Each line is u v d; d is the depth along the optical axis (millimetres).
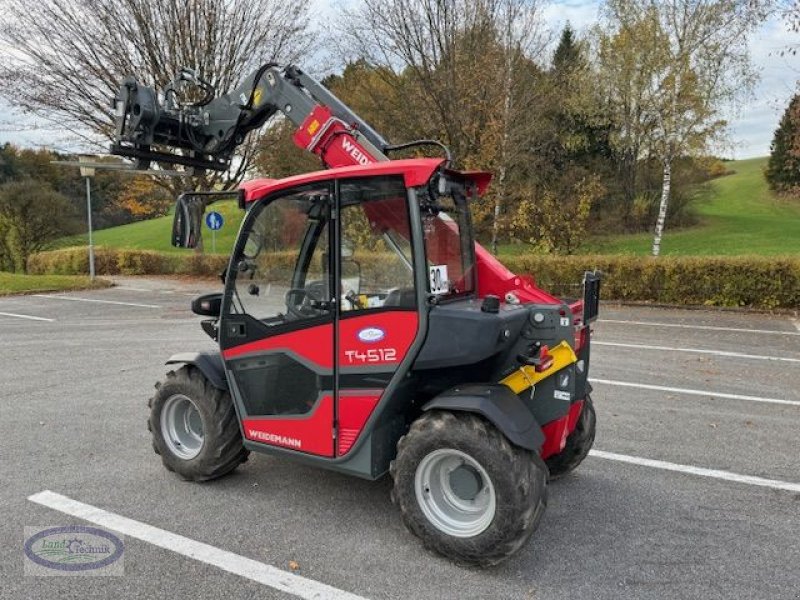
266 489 4008
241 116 4797
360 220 3252
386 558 3164
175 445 4172
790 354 8164
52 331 10477
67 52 18125
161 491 3975
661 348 8586
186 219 3807
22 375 7262
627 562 3145
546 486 3045
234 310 3766
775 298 12047
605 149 29453
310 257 3455
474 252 3885
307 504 3791
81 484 4082
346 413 3346
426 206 3205
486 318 2979
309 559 3156
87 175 17641
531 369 3309
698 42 16844
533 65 17594
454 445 2980
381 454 3371
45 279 18000
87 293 16391
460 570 3053
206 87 4949
